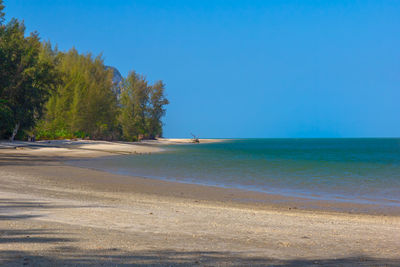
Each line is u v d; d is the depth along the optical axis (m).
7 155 40.19
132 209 11.29
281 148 102.06
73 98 79.81
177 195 17.09
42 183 18.64
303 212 13.37
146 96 115.94
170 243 6.85
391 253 6.81
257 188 20.58
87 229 7.78
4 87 54.50
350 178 26.19
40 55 74.62
